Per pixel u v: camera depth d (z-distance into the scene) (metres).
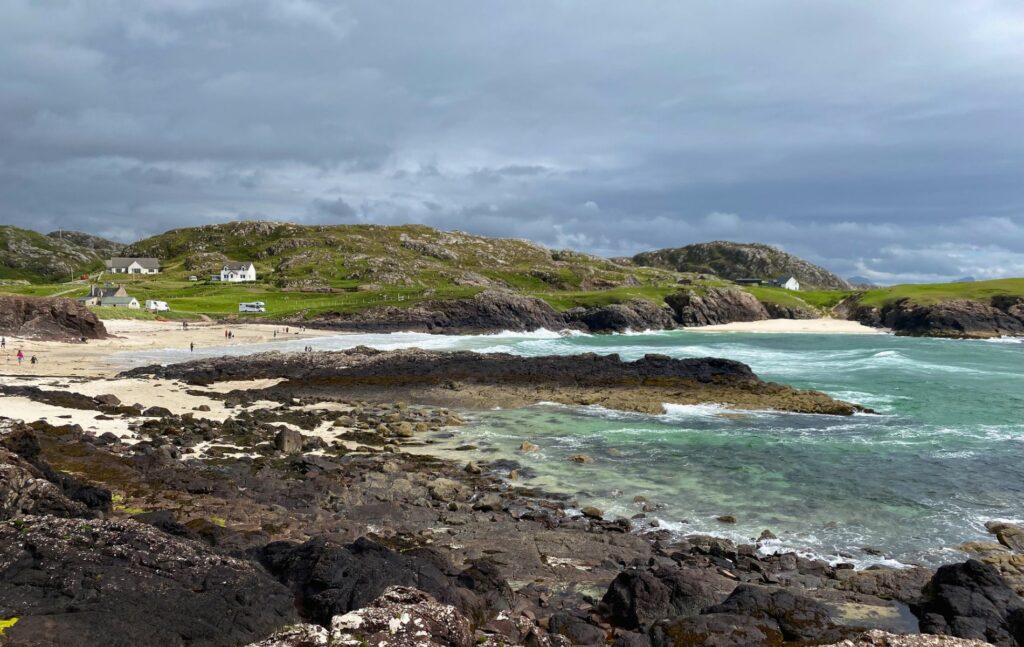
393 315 125.38
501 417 41.16
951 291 142.50
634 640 12.83
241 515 20.02
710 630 12.84
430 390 49.94
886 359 74.25
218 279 188.50
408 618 9.71
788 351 88.88
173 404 41.31
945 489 26.62
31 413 33.56
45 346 77.56
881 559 19.88
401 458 30.72
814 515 23.61
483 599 14.02
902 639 10.77
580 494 25.73
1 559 11.06
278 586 12.06
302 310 128.00
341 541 18.69
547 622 13.88
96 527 12.23
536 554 19.05
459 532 21.02
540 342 101.56
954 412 43.06
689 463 30.34
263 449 30.30
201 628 10.35
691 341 109.38
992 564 19.14
